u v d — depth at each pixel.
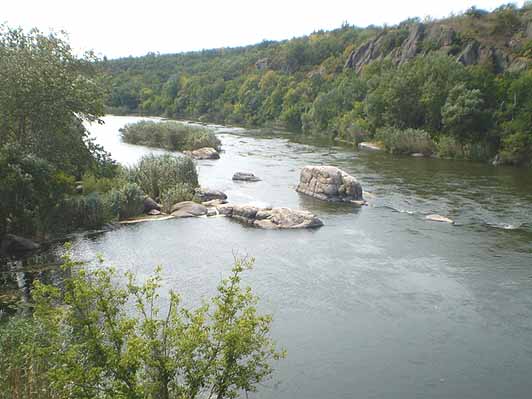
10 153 24.94
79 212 29.20
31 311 17.30
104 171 35.47
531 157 59.25
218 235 28.95
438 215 33.91
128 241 27.27
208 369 10.00
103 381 10.38
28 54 28.77
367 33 158.62
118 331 9.44
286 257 25.27
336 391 14.16
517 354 16.31
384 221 32.84
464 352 16.41
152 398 9.52
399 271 23.55
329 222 32.50
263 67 169.38
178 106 155.25
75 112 31.50
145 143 74.62
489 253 26.28
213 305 18.83
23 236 26.28
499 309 19.55
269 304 19.61
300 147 74.31
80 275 9.75
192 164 40.19
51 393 10.55
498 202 38.41
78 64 33.00
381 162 59.66
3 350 11.76
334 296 20.55
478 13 104.12
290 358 15.77
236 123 134.62
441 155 66.31
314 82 124.31
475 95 66.38
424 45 102.12
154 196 37.19
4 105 27.81
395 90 75.25
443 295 20.83
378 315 18.94
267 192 41.81
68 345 10.09
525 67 81.00
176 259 24.45
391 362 15.73
